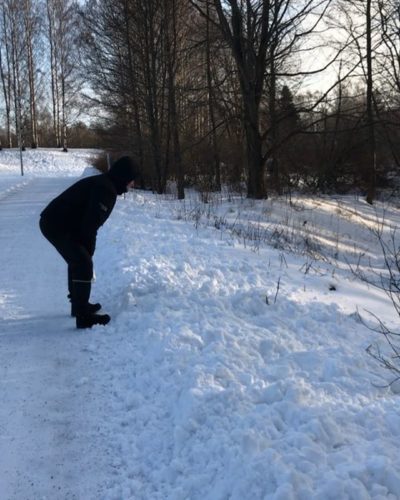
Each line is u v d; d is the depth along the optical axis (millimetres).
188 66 22969
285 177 20578
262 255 8141
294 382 3611
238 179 21156
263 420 3145
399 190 23500
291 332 4855
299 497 2535
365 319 5387
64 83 47719
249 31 14680
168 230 9938
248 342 4434
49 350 4664
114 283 6344
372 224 15242
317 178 22016
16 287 6707
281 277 6762
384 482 2645
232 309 5367
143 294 5812
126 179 5035
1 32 45094
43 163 44406
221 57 19812
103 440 3332
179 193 17172
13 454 3217
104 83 23844
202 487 2768
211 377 3744
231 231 10336
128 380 4059
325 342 4660
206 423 3252
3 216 13336
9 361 4465
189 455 3033
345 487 2549
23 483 2969
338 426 3098
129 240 8727
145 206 14047
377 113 20281
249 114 15180
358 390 3717
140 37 21078
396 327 5309
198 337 4480
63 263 8047
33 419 3582
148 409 3580
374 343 4676
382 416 3262
